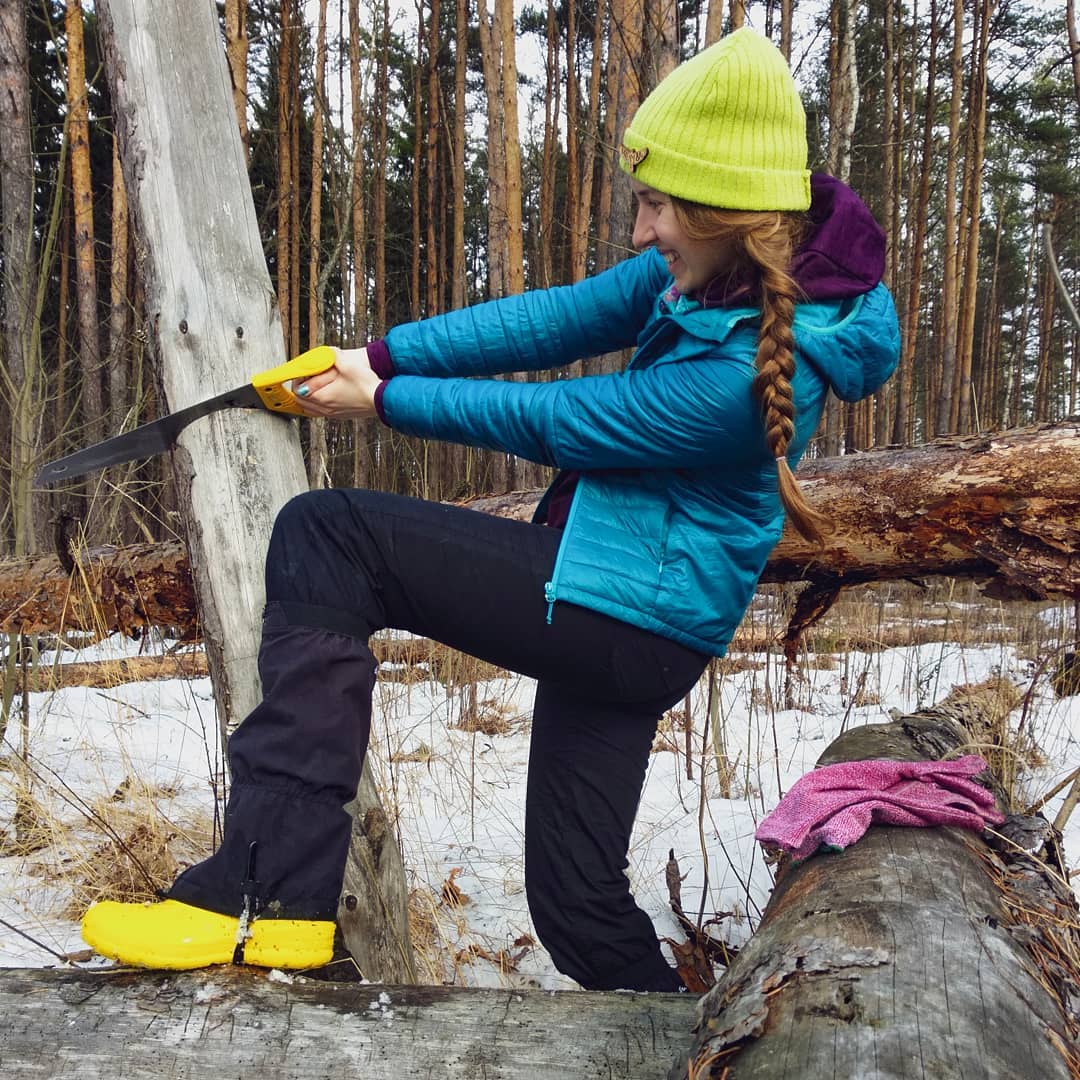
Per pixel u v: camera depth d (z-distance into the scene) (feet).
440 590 4.55
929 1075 2.57
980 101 46.19
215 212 5.77
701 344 4.32
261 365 5.81
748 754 10.52
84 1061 3.97
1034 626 15.17
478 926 7.97
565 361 5.60
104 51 5.82
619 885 5.64
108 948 4.17
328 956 4.34
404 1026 4.14
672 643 4.75
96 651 15.52
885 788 5.17
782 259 4.19
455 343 5.26
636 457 4.42
